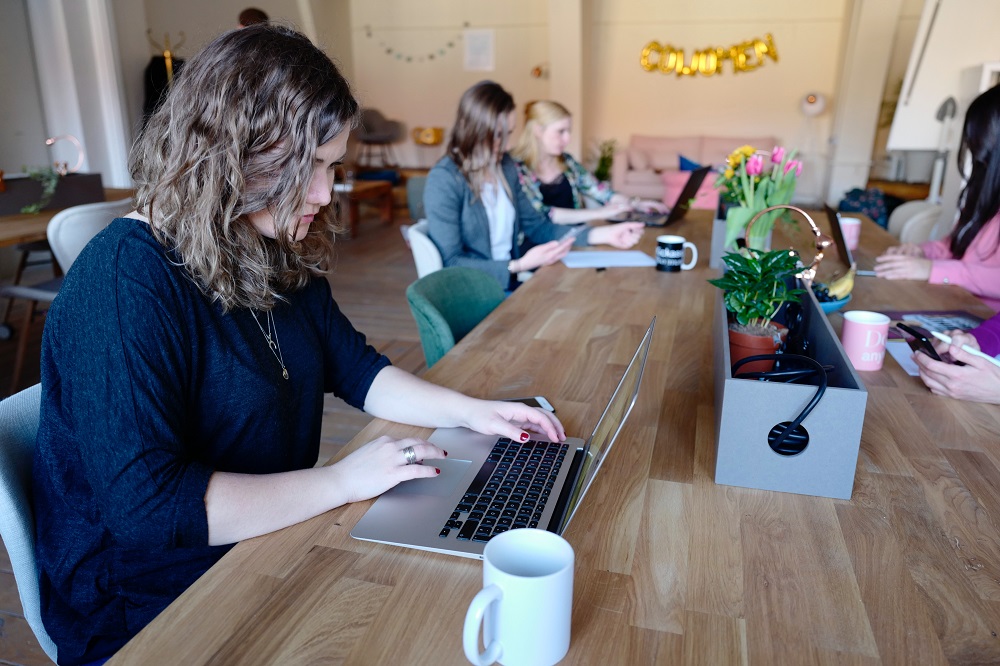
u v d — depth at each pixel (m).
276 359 1.10
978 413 1.34
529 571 0.75
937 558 0.91
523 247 3.21
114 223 0.96
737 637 0.77
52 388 0.99
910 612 0.81
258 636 0.76
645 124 9.70
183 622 0.78
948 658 0.75
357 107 0.99
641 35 9.39
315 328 1.25
